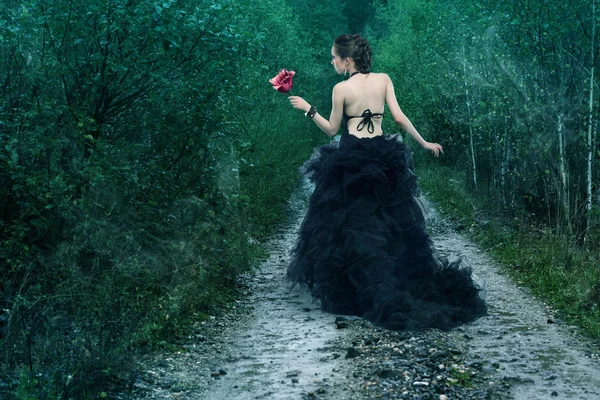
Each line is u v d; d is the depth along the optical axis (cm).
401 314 515
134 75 604
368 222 554
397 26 2533
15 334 420
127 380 407
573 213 866
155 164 631
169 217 634
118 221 568
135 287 535
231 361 452
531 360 446
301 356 455
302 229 610
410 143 1931
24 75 565
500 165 1183
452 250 902
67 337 438
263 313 577
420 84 1719
